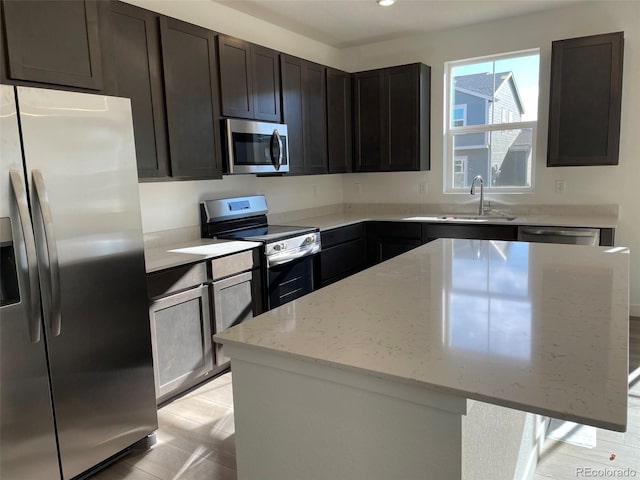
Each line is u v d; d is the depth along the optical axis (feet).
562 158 12.74
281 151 12.35
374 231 15.03
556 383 3.15
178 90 9.73
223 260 9.84
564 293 5.35
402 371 3.40
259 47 11.85
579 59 12.25
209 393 9.55
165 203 10.96
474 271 6.58
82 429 6.77
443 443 3.35
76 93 6.43
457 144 15.67
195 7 11.41
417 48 15.46
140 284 7.51
